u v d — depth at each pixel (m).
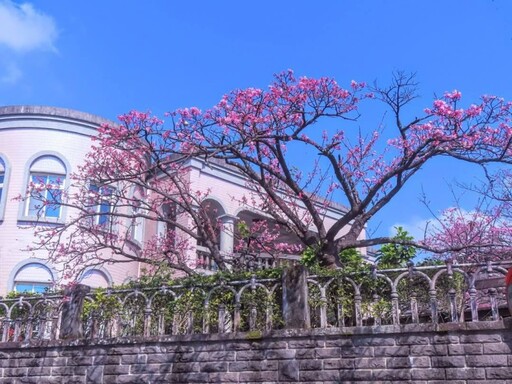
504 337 6.22
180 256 12.06
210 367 7.26
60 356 8.12
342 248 9.40
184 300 7.80
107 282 14.79
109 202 11.54
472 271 6.97
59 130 15.58
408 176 9.77
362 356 6.69
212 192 16.25
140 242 15.75
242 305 7.56
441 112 8.92
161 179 13.13
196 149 9.62
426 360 6.44
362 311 6.98
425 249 9.45
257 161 9.80
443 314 6.99
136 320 8.06
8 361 8.41
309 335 6.96
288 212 10.06
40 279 14.27
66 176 15.20
